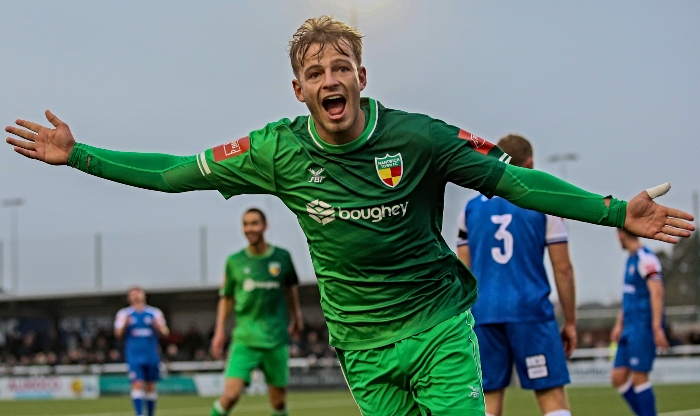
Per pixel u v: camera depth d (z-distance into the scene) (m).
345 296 4.24
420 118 4.09
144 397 14.47
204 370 26.22
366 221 4.04
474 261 6.38
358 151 4.01
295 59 4.01
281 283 9.47
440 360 4.14
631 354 9.22
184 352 28.11
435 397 4.14
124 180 4.22
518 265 6.21
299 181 4.10
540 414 12.60
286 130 4.14
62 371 26.50
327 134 4.01
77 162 4.20
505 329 6.20
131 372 14.25
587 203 3.90
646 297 9.21
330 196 4.06
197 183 4.24
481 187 4.06
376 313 4.20
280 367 9.44
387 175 4.01
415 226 4.10
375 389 4.32
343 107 3.92
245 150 4.18
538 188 3.95
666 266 24.27
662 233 3.82
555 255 6.25
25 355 30.73
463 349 4.16
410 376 4.22
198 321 31.17
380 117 4.07
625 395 9.39
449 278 4.30
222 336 9.79
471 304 4.35
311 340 25.62
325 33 3.93
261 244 9.49
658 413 11.80
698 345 22.20
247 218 9.38
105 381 24.44
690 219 3.80
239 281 9.39
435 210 4.19
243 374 9.20
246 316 9.36
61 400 22.47
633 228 3.85
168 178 4.23
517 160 6.21
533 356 6.11
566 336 6.43
